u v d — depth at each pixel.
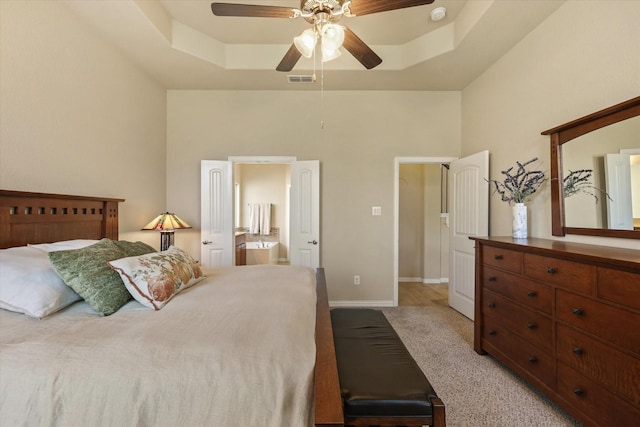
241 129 3.76
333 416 0.77
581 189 2.00
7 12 1.76
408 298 4.14
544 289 1.76
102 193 2.57
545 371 1.75
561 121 2.19
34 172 1.94
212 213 3.69
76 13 2.24
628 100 1.64
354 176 3.78
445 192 5.12
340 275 3.79
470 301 3.25
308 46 1.96
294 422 0.86
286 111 3.76
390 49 3.15
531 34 2.49
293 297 1.51
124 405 0.89
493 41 2.63
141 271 1.42
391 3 1.74
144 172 3.23
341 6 1.80
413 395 1.08
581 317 1.50
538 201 2.42
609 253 1.50
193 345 1.00
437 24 2.79
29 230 1.79
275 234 7.47
